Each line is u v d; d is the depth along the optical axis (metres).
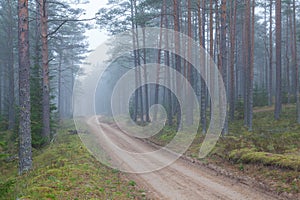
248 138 18.58
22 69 13.38
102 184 10.63
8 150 17.42
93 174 11.64
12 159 15.86
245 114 27.53
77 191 9.29
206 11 36.03
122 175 12.22
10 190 8.91
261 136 19.77
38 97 20.56
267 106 38.03
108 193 9.70
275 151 15.07
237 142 17.41
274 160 12.16
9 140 20.27
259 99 39.06
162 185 11.08
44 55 20.03
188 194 10.03
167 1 33.38
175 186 10.95
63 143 18.64
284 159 11.91
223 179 11.88
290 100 38.69
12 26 35.78
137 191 10.31
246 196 9.65
